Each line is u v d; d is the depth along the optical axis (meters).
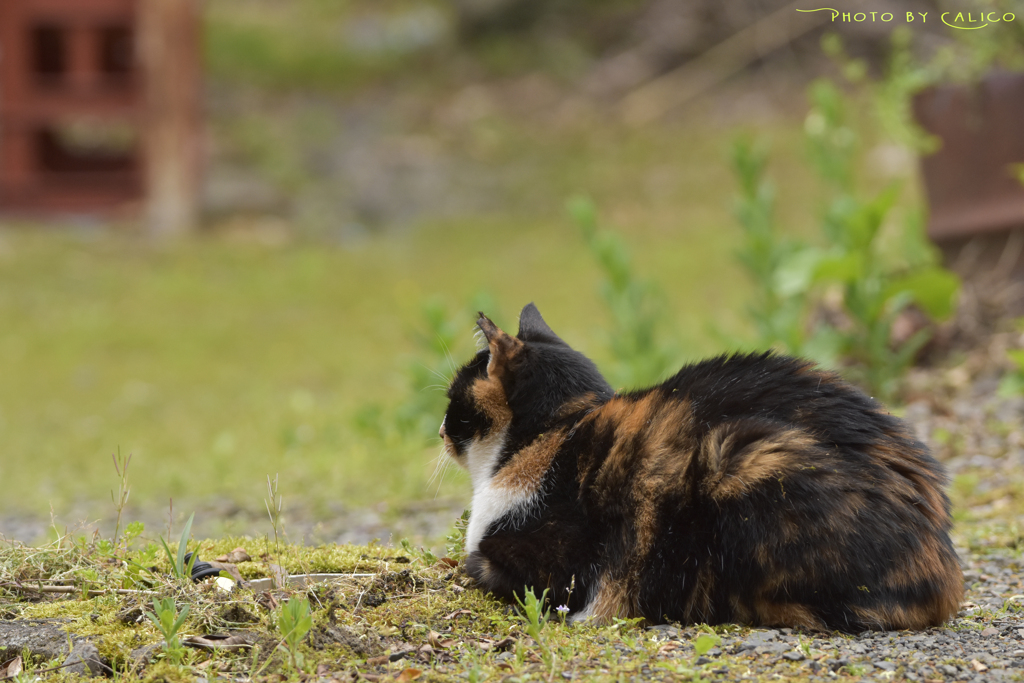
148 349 19.61
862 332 11.62
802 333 13.46
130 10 24.91
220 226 26.45
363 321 21.20
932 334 12.54
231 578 5.58
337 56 34.91
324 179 29.23
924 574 4.93
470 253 24.95
